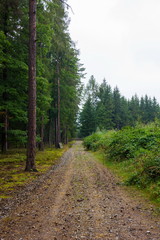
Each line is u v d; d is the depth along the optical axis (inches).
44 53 646.5
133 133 519.2
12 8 554.9
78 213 182.2
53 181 320.8
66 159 615.2
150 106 3358.8
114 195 238.7
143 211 183.3
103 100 2714.1
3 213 185.8
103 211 186.2
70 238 134.0
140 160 345.4
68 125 1581.0
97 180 320.8
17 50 613.0
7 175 372.2
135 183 281.0
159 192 217.3
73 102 1362.0
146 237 132.9
